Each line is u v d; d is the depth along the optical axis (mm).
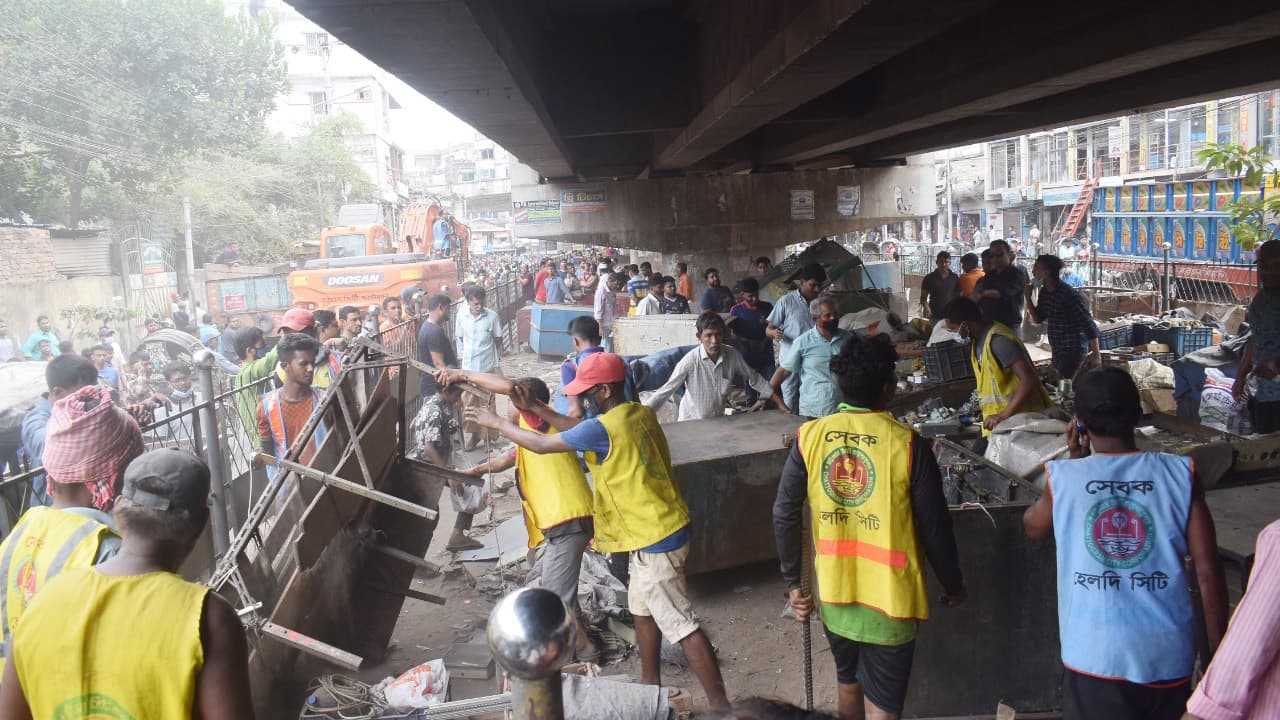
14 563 2676
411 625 5652
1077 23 7477
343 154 48438
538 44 10500
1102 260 24906
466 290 10383
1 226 24000
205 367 5359
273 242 40938
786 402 7051
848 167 20688
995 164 49562
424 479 5379
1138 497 2869
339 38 5559
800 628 5492
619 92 11953
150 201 34344
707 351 6898
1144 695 2822
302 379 5738
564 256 59750
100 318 23828
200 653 2059
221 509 5410
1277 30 6039
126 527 2139
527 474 4898
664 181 19703
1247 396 8195
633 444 4191
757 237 19953
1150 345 12195
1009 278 11508
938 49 10320
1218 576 2807
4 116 27500
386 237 28531
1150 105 10789
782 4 7035
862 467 3361
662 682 4898
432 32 5438
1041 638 4121
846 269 15023
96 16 31969
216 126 37094
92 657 2016
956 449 5379
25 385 7961
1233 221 10445
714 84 10281
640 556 4234
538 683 1294
